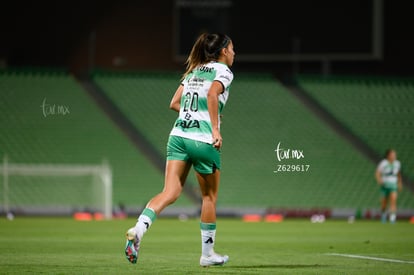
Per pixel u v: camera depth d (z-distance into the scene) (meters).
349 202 106.69
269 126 119.06
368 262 33.34
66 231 60.41
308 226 76.75
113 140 110.25
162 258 35.06
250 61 129.50
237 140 115.56
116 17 127.81
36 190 100.75
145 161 107.19
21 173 102.31
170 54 128.25
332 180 109.94
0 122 110.50
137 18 127.81
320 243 49.06
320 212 102.44
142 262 32.56
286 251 41.25
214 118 27.20
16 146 106.50
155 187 102.69
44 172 102.81
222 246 45.88
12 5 125.62
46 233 57.12
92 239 50.16
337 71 138.62
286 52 116.56
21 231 59.66
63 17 127.00
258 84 128.75
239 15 116.62
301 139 116.75
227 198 104.62
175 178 28.03
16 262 31.88
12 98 115.19
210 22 116.94
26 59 126.50
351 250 42.19
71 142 108.69
